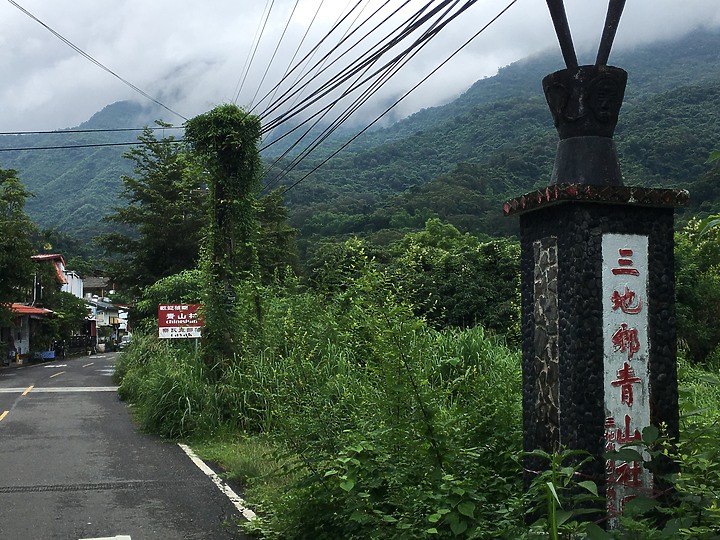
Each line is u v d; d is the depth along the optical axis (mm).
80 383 21266
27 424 12688
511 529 3773
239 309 12656
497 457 5082
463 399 6285
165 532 6027
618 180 4121
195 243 28984
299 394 6070
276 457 5715
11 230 30109
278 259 31438
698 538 3123
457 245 27281
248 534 5926
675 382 3918
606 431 3795
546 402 4078
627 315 3873
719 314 18500
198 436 10961
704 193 28406
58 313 46344
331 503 5156
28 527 6184
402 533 4211
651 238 3949
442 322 17297
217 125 13898
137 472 8578
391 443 4742
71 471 8625
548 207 4090
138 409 14094
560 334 3949
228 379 12047
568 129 4191
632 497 3781
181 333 14805
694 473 3641
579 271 3840
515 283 17766
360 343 6949
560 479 3758
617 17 4215
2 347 35062
